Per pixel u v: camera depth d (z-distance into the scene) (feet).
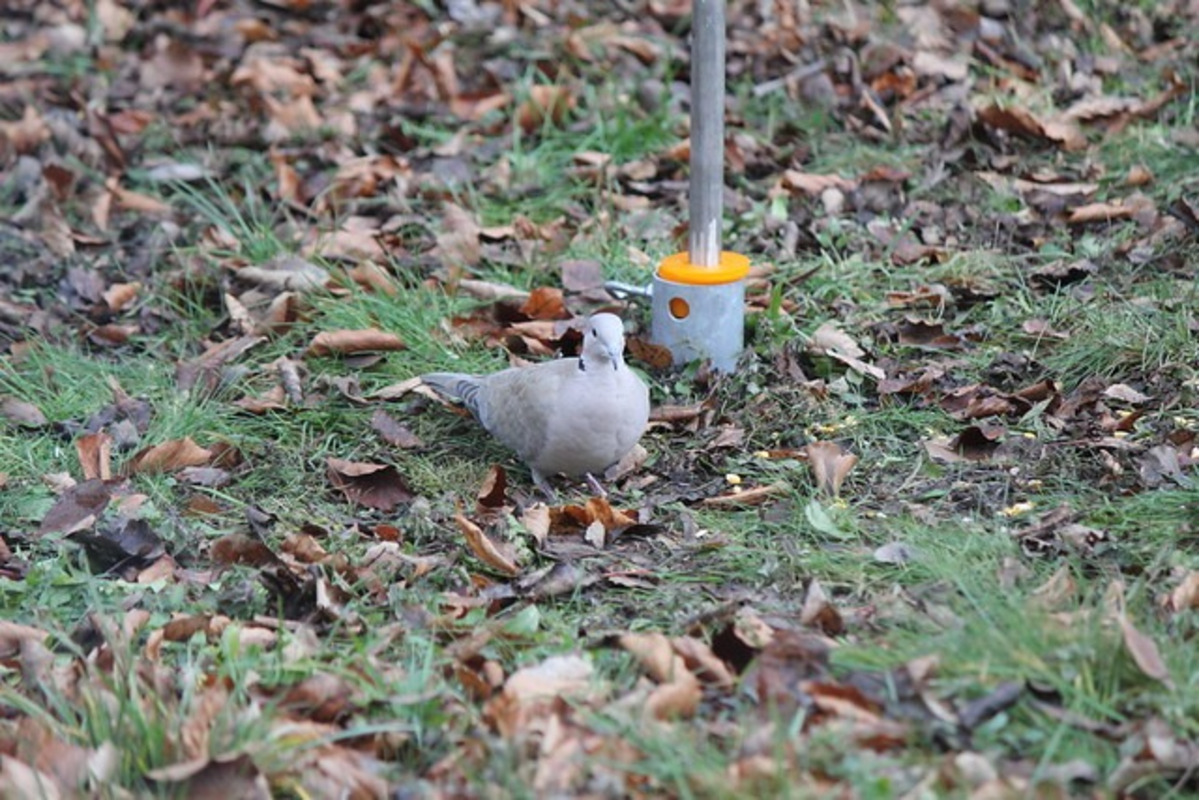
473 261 42.45
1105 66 51.85
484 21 56.80
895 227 43.29
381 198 46.44
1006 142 47.55
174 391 37.14
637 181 46.80
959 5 55.06
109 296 41.93
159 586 29.30
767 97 51.03
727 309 36.81
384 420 35.47
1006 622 25.90
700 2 35.19
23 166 48.60
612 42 53.83
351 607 28.68
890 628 26.96
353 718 25.36
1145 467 32.07
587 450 32.24
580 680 25.71
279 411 36.55
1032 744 23.75
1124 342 36.55
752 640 26.66
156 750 24.07
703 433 35.09
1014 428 34.45
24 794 23.21
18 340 40.29
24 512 32.53
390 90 52.85
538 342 38.37
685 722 24.70
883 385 35.96
